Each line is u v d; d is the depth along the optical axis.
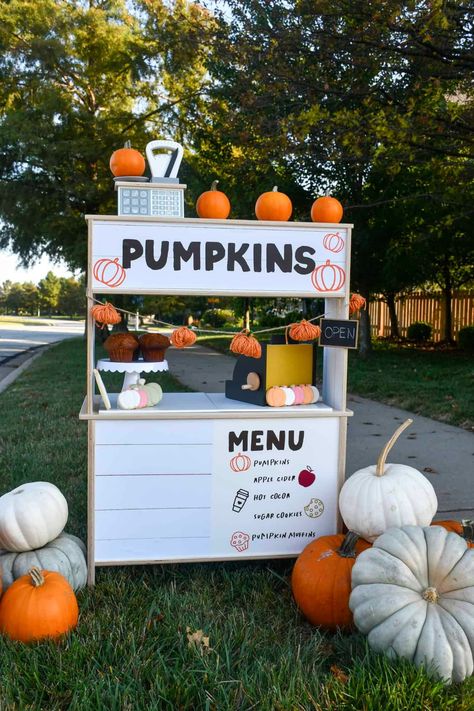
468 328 16.88
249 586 3.31
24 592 2.72
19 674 2.45
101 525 3.26
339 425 3.42
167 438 3.27
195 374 12.02
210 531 3.35
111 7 20.66
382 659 2.47
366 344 14.82
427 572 2.64
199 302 32.06
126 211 3.27
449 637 2.45
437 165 8.10
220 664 2.54
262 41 8.57
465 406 7.73
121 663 2.54
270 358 3.52
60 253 22.09
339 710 2.28
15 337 30.09
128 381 3.58
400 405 8.41
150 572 3.44
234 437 3.32
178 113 20.30
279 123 7.97
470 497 4.56
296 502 3.42
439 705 2.30
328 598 2.88
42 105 19.28
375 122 7.30
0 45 19.78
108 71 20.94
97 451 3.23
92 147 19.62
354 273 14.14
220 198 3.43
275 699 2.30
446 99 11.05
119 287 3.21
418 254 13.31
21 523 3.04
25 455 5.54
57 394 9.24
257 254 3.30
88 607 3.03
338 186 12.91
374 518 3.00
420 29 6.89
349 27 7.78
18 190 19.59
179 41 10.56
